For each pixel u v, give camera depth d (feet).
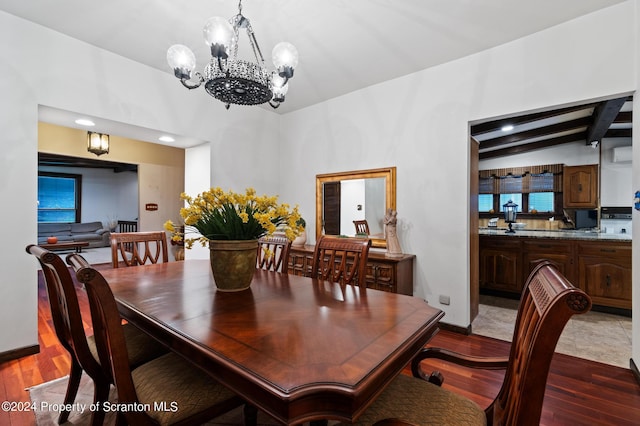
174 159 18.21
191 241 5.36
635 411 5.58
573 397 6.01
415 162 10.09
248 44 8.38
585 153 17.30
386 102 10.77
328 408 2.48
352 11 7.12
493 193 20.16
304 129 13.28
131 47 8.65
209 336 3.39
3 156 7.07
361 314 4.12
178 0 6.74
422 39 8.23
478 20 7.43
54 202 29.45
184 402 3.57
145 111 9.62
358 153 11.51
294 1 6.77
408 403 3.44
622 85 6.80
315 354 2.97
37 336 7.54
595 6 6.93
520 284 12.56
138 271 6.93
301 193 13.42
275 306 4.44
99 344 3.83
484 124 12.30
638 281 6.62
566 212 17.84
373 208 11.11
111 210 31.63
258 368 2.71
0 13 7.02
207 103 11.34
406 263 9.68
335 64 9.58
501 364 3.56
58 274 3.99
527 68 8.04
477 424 3.17
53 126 13.66
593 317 10.57
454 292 9.34
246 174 12.74
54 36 7.84
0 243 7.05
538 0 6.73
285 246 7.30
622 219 16.42
